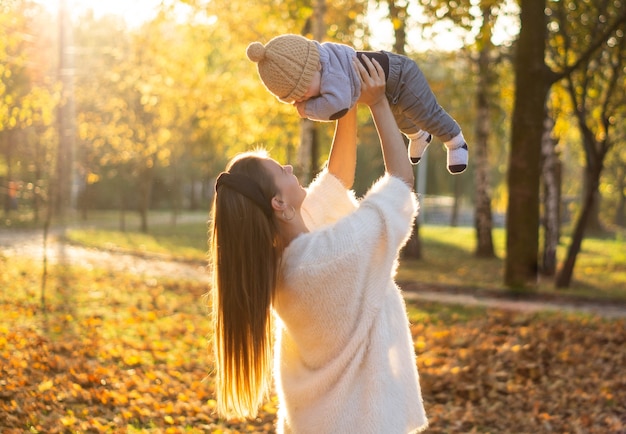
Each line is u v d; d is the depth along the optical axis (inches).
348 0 733.9
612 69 657.6
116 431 232.7
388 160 96.1
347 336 90.4
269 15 743.7
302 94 96.3
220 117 871.1
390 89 102.0
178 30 790.5
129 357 329.4
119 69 1226.6
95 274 723.4
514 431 262.1
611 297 579.5
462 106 1021.8
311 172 705.6
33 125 1206.9
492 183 2190.0
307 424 93.4
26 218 1328.7
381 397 90.1
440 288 627.8
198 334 414.9
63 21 1137.4
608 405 287.7
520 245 595.2
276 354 99.8
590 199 678.5
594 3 640.4
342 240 89.4
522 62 574.6
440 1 490.6
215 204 93.7
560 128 850.1
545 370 328.5
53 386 272.5
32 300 508.1
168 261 958.4
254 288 90.9
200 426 250.2
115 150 1440.7
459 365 335.6
